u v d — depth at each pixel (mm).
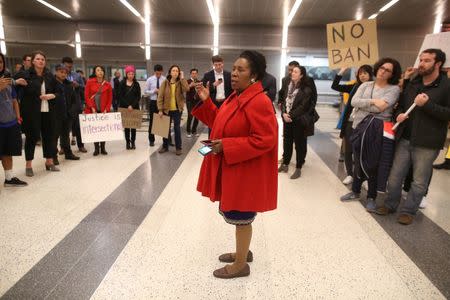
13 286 1847
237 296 1822
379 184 2857
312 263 2154
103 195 3254
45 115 3809
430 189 3703
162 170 4164
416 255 2271
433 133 2510
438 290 1902
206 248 2301
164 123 4914
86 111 4754
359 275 2033
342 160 4762
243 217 1797
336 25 3785
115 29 12680
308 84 3758
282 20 11477
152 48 12891
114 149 5336
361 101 2852
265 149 1589
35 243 2311
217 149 1600
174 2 9422
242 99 1645
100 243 2332
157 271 2020
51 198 3143
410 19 10930
